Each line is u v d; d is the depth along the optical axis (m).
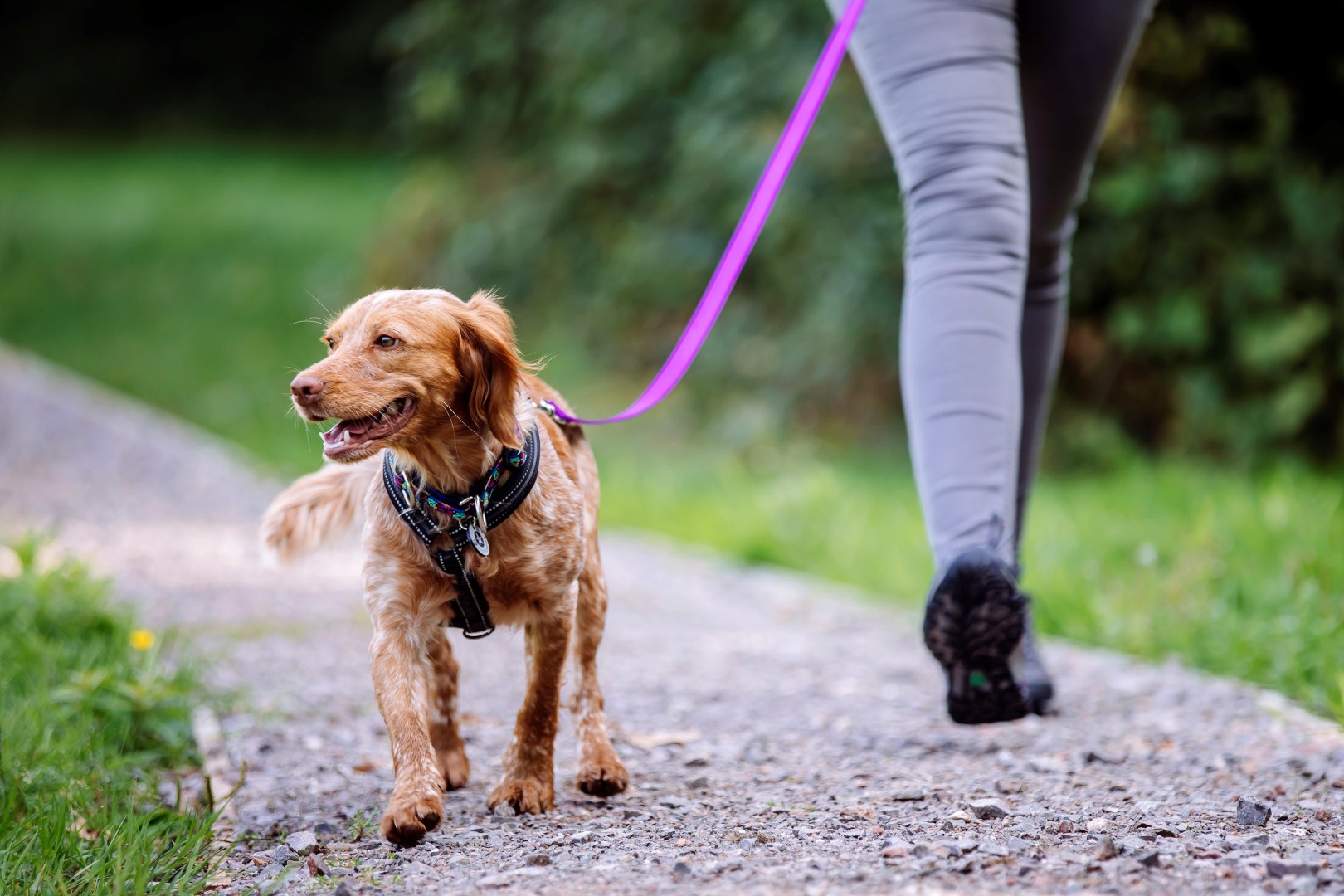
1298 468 11.07
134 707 4.98
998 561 3.95
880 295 13.48
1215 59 11.68
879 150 13.46
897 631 7.46
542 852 3.56
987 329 4.20
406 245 18.42
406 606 3.89
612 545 10.33
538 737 4.12
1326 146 11.76
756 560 9.97
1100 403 12.93
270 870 3.57
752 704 5.70
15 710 4.86
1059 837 3.52
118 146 33.72
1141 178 11.77
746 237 4.60
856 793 4.13
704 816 3.93
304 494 4.59
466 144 17.73
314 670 6.26
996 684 4.07
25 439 14.12
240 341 20.05
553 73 16.19
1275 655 5.95
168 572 8.62
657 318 16.50
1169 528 8.42
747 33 14.39
